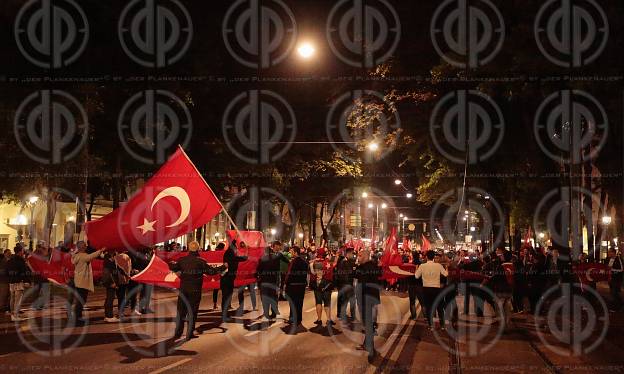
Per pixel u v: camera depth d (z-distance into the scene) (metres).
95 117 27.88
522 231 45.84
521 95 22.11
